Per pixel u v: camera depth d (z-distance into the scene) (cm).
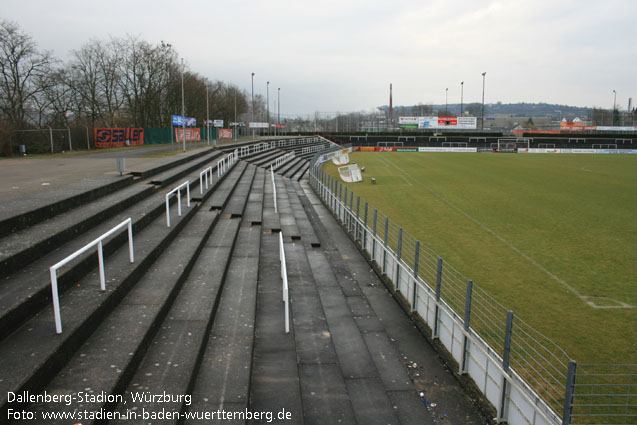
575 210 2103
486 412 577
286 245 1329
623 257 1332
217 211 1355
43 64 4272
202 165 2248
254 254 1082
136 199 1171
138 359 520
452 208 2133
